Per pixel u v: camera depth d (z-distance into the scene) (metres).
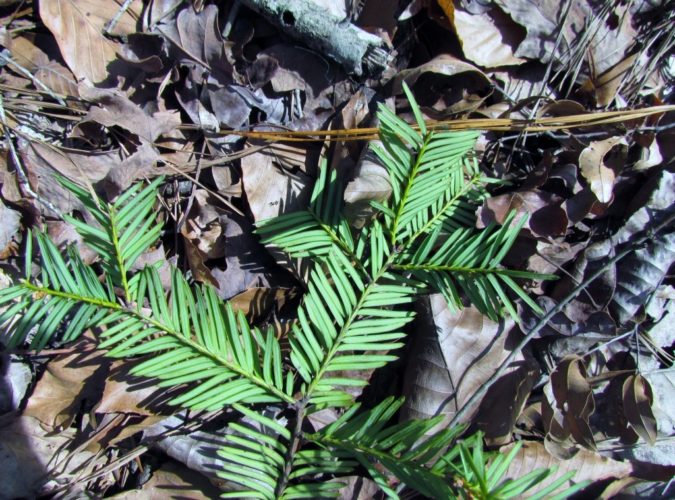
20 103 0.40
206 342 0.31
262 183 0.40
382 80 0.42
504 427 0.39
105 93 0.38
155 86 0.41
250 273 0.40
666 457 0.41
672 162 0.42
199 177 0.41
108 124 0.38
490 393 0.39
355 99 0.41
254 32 0.42
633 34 0.45
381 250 0.35
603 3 0.44
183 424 0.38
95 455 0.38
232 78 0.41
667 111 0.43
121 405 0.36
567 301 0.39
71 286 0.31
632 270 0.41
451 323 0.39
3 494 0.36
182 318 0.31
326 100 0.42
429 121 0.41
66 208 0.39
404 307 0.40
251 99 0.41
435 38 0.44
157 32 0.41
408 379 0.39
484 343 0.39
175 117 0.40
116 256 0.32
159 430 0.38
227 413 0.38
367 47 0.40
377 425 0.30
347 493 0.37
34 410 0.37
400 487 0.36
